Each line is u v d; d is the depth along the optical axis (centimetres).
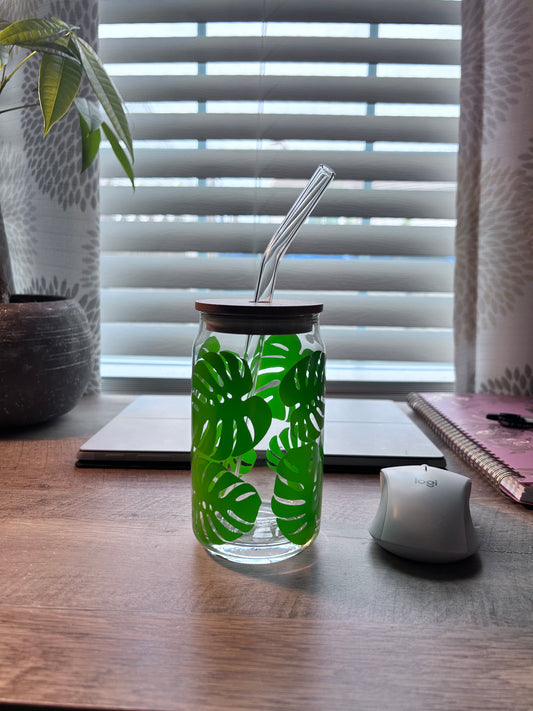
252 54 114
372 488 70
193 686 38
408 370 129
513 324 105
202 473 52
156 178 118
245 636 43
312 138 115
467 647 42
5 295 88
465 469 77
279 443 52
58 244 108
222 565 53
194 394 53
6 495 66
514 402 100
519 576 52
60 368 83
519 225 103
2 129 111
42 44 76
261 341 50
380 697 38
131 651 41
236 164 117
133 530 59
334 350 121
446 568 53
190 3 113
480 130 105
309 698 37
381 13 113
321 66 116
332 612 46
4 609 46
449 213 117
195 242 118
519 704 37
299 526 53
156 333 122
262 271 56
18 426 85
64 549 55
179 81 116
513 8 99
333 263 118
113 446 76
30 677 39
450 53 114
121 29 117
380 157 116
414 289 119
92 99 106
